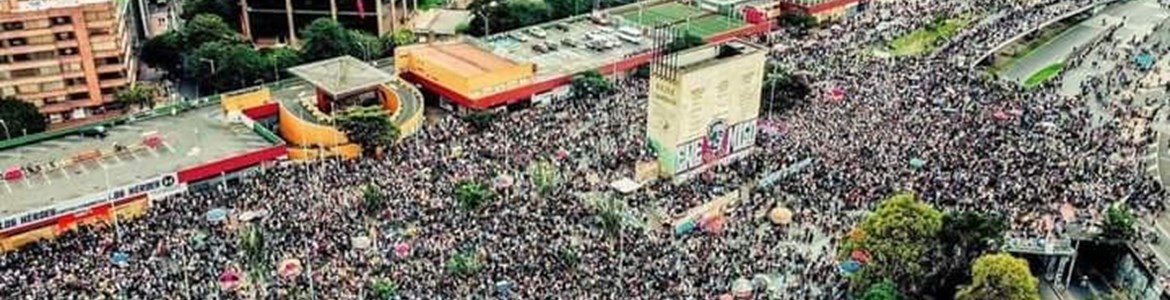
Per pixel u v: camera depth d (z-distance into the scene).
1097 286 105.31
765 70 144.38
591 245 99.50
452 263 93.19
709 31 178.38
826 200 111.00
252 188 114.50
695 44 159.38
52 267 94.00
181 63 166.12
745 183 118.12
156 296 89.00
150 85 159.38
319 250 97.19
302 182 115.56
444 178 115.12
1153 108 151.88
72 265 94.44
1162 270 101.31
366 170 118.88
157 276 92.38
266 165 124.94
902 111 138.50
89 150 124.88
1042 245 102.19
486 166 119.19
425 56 154.75
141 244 98.94
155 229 103.12
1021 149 124.25
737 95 123.56
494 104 146.62
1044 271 105.25
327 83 136.25
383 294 89.25
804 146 126.31
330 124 128.38
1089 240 103.62
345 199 109.56
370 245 97.94
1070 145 127.31
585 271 94.31
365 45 169.00
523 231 101.31
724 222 107.44
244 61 156.88
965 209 105.81
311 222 103.12
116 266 94.06
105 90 151.88
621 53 167.12
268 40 188.50
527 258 95.88
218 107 140.00
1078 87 165.50
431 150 126.56
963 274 96.94
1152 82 166.38
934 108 139.75
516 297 89.31
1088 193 112.88
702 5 192.75
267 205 107.81
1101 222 105.44
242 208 107.38
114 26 148.62
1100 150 126.94
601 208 104.75
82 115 151.88
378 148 126.75
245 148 125.69
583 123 137.88
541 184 110.81
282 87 149.12
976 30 184.75
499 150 125.31
